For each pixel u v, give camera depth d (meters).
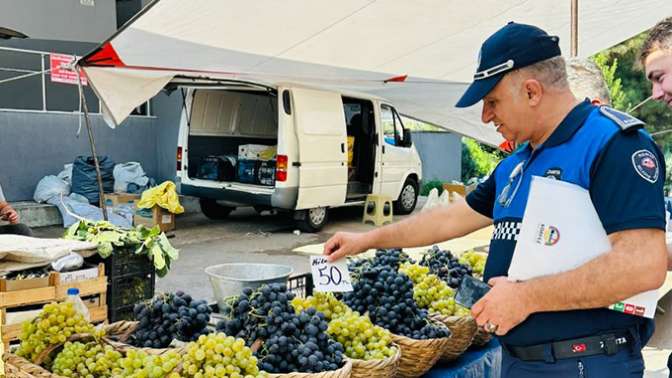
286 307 2.21
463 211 2.36
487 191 2.30
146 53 5.02
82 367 2.05
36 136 10.82
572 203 1.70
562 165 1.77
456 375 2.72
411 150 12.15
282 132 9.32
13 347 2.75
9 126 10.50
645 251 1.60
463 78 7.23
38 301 3.08
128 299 3.70
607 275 1.61
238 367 1.92
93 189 10.43
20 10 11.66
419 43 5.86
